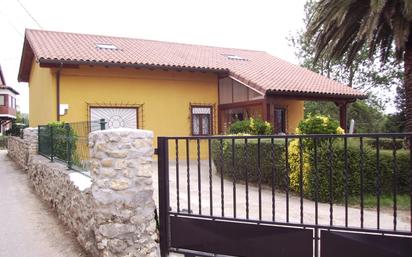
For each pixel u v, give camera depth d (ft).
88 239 15.81
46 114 46.75
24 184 34.60
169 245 14.08
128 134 14.38
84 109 44.29
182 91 50.19
